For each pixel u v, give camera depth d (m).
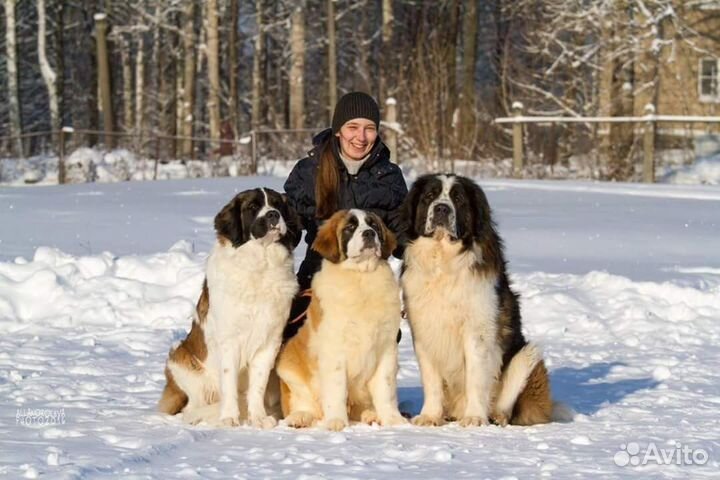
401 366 11.85
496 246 9.18
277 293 8.86
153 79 64.62
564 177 32.81
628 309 14.25
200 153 50.69
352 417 9.41
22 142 48.47
